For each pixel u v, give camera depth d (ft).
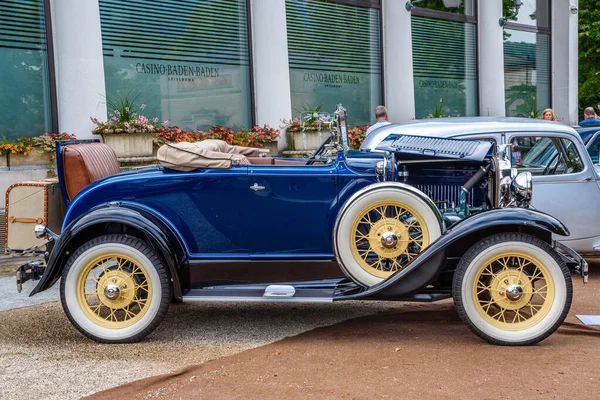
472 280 15.03
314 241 16.57
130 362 14.30
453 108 51.93
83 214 15.87
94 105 30.17
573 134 22.13
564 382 12.62
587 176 22.06
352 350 14.83
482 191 17.49
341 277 16.71
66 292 15.74
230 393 12.24
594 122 35.88
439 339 15.69
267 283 16.75
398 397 11.92
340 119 16.55
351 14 44.29
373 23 45.73
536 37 59.72
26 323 17.49
